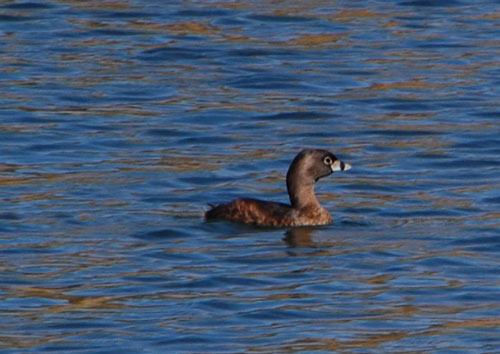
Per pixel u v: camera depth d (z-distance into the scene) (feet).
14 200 64.08
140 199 64.90
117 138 76.23
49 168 70.44
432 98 84.84
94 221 60.95
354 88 87.04
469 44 96.89
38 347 46.26
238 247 57.41
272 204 61.11
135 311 49.67
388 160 72.84
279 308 50.03
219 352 45.83
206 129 78.43
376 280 53.26
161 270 54.19
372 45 96.37
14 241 57.77
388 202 65.00
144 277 53.36
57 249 56.75
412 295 51.55
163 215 62.03
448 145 75.66
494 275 53.93
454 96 85.20
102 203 64.03
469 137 77.00
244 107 82.89
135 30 98.89
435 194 66.39
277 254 56.39
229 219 60.90
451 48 95.86
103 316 49.14
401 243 58.08
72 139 75.92
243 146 75.41
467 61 92.89
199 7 104.37
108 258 55.67
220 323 48.55
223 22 101.04
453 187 67.77
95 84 86.74
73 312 49.57
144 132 77.51
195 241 58.13
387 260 55.72
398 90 86.48
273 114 81.66
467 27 101.14
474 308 50.21
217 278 53.21
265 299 51.01
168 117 80.43
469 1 108.47
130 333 47.52
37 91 84.99
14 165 70.90
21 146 74.43
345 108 83.05
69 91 85.15
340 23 101.45
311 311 49.73
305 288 52.21
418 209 63.67
